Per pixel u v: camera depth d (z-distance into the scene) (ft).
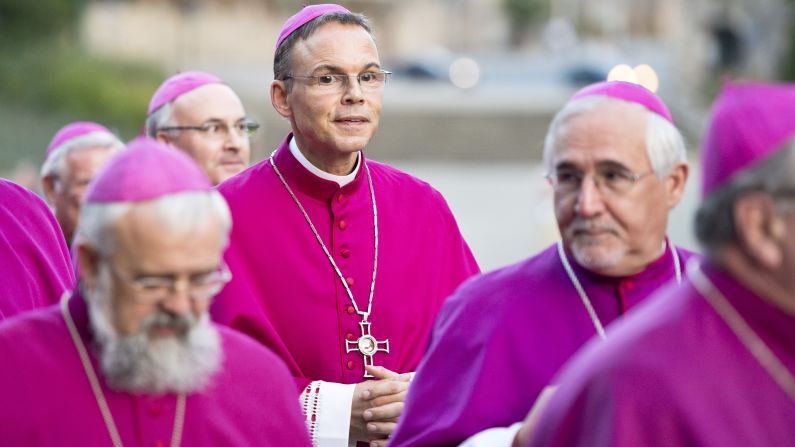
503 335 24.50
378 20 457.27
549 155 23.88
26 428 21.16
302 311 32.37
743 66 301.22
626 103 23.41
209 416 21.95
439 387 24.82
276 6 417.69
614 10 511.81
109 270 20.43
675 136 23.53
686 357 17.52
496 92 310.65
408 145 228.02
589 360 18.17
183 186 20.26
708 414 17.19
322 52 31.48
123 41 345.51
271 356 23.16
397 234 33.63
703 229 18.04
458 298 25.76
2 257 31.12
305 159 33.12
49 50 212.84
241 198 33.24
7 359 21.48
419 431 24.50
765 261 17.52
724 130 17.81
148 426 21.61
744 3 306.55
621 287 24.44
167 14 371.35
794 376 17.61
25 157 164.96
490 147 229.66
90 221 20.39
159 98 41.06
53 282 31.96
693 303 18.03
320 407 31.01
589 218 23.27
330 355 32.30
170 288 20.29
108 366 20.98
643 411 17.26
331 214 33.17
